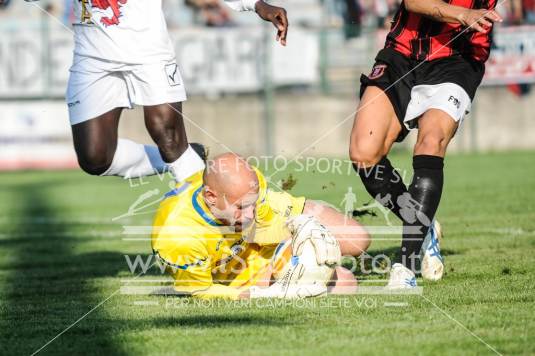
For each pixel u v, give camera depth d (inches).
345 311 542.0
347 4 2282.2
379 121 652.7
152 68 690.2
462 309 537.0
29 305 626.2
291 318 526.6
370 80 671.1
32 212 1425.9
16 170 2234.3
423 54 668.7
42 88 2198.6
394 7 2213.3
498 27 2108.8
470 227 1001.5
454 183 1539.1
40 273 804.0
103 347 474.0
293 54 2234.3
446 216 1126.4
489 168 1790.1
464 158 2057.1
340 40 2241.6
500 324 494.3
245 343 468.1
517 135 2272.4
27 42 2172.7
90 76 702.5
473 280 641.6
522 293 582.6
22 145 2231.8
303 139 2262.6
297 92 2261.3
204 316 542.3
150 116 698.8
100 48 695.1
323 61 2251.5
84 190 1753.2
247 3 706.8
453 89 646.5
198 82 2215.8
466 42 668.7
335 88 2258.9
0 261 898.7
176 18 2390.5
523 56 2107.5
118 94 714.2
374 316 524.7
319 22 2357.3
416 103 663.8
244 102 2255.2
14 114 2217.0
